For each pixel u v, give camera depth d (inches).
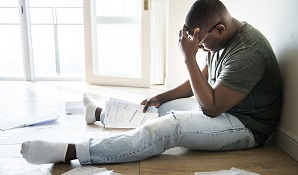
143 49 110.8
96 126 63.9
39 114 73.9
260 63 43.1
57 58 164.4
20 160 46.7
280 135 51.9
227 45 46.8
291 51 48.4
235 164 45.4
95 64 120.6
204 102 43.7
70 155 43.3
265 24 58.6
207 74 57.6
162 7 118.3
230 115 48.5
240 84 42.8
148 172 42.7
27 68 127.3
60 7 165.8
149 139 44.3
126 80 115.8
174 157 47.9
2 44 155.4
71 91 105.9
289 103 49.2
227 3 82.0
